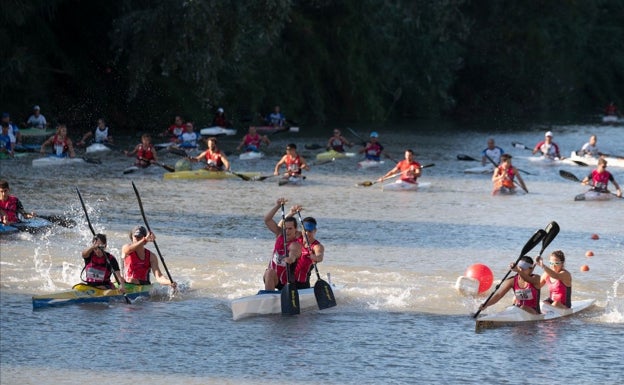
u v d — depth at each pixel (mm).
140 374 34875
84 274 48344
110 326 40875
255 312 42531
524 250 42125
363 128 168375
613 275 50688
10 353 37250
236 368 35562
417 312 43156
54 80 141250
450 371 35188
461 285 45656
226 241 58594
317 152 121812
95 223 64062
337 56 184500
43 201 73062
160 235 60156
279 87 171250
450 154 121188
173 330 40375
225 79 157625
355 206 73938
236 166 102312
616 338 39281
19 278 48906
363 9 184750
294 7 181250
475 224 66062
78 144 112875
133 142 125750
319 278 44375
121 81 143875
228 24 127125
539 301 42500
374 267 51844
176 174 89938
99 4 140125
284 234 44281
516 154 124062
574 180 84688
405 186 84562
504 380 34219
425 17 190500
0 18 125750
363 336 39531
